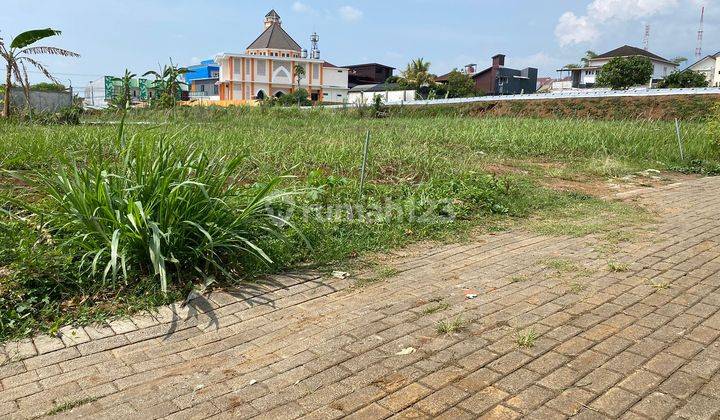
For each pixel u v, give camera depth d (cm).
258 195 496
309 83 7306
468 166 1010
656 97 3375
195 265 455
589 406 282
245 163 859
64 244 423
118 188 461
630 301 419
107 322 384
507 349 344
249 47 7331
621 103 3447
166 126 1131
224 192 514
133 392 303
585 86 8088
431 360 332
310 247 500
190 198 462
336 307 417
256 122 2119
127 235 429
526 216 711
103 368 328
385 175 912
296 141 1184
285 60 7056
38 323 374
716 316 390
